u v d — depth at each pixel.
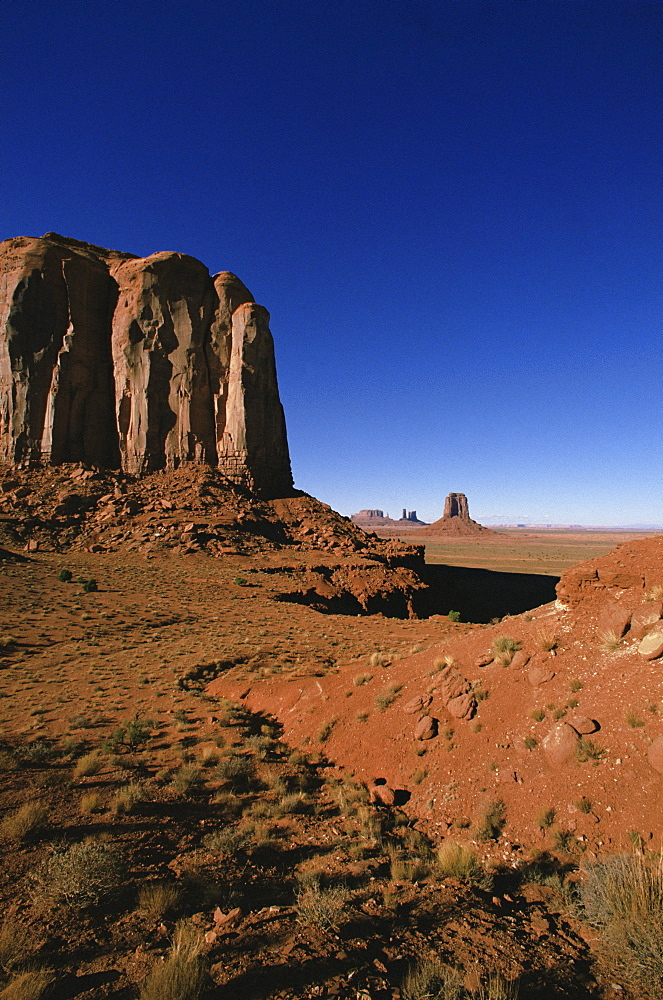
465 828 8.60
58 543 55.59
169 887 6.58
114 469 75.19
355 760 12.05
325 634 29.12
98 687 19.62
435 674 13.58
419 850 8.10
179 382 77.38
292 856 7.97
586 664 10.64
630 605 11.10
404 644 25.36
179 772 11.38
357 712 13.91
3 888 6.48
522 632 13.05
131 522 59.94
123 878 6.85
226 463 76.56
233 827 8.95
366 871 7.23
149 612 35.41
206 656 23.61
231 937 5.41
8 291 74.44
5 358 72.88
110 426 76.94
